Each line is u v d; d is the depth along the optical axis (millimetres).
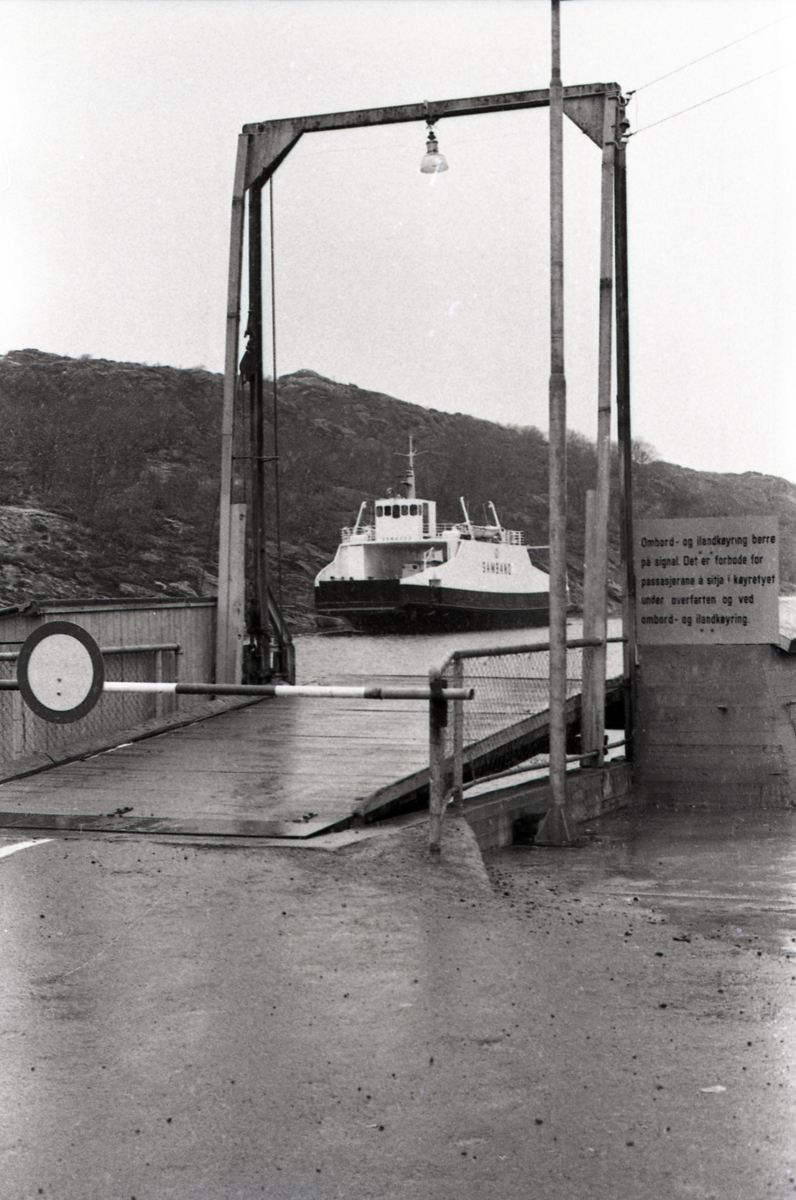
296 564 119000
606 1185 4223
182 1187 4227
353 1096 4941
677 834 14156
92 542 113438
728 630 17375
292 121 17297
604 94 16125
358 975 6398
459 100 16625
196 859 8617
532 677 17500
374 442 142875
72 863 8469
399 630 91438
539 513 145375
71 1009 5871
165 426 130500
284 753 12797
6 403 126000
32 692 8773
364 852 8906
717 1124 4676
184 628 16062
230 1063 5262
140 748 13188
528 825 13211
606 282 15727
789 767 17234
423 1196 4160
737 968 6762
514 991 6219
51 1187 4227
